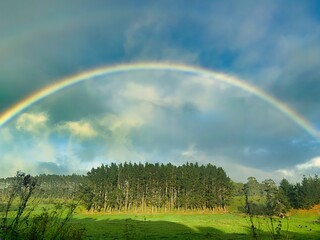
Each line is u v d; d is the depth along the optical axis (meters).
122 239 41.25
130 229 50.88
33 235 8.18
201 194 166.50
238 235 52.06
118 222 76.06
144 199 176.25
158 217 107.06
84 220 85.06
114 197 155.38
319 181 124.31
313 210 111.94
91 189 146.00
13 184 7.95
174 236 49.34
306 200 116.38
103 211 147.88
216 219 89.88
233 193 163.62
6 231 7.42
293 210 113.88
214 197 161.88
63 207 10.18
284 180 129.12
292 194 123.06
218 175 170.62
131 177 173.12
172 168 183.62
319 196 119.88
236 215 112.75
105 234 46.53
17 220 7.68
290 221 69.06
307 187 120.81
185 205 159.88
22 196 7.91
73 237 10.30
